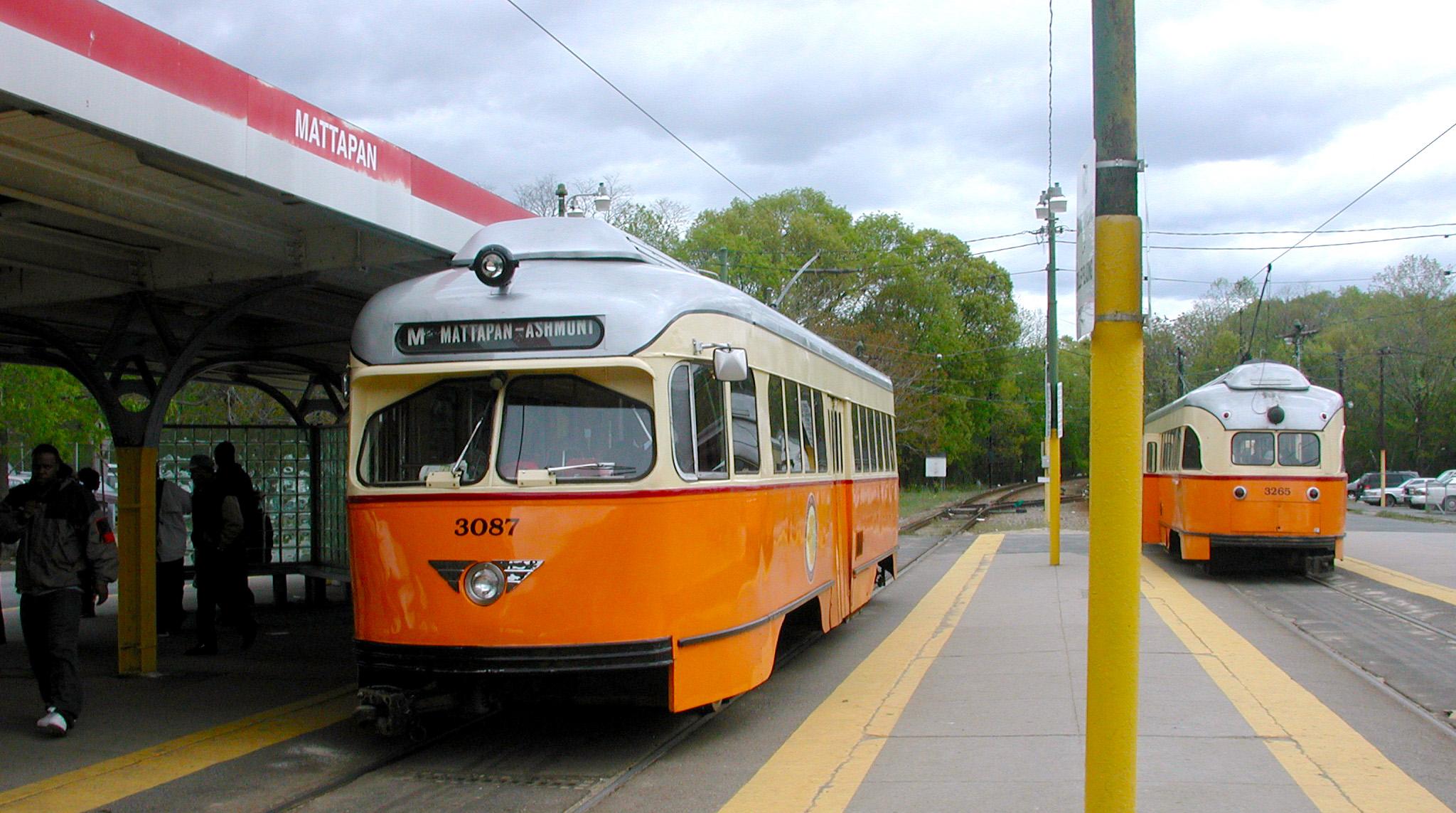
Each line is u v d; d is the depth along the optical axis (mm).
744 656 7930
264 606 15945
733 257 45750
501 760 7484
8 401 26219
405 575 7098
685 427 7426
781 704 9242
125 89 6332
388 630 7129
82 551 8125
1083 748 7418
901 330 55156
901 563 22594
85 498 8195
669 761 7480
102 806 6422
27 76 5758
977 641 12125
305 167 7777
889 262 55406
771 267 46219
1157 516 22734
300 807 6469
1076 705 8703
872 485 13961
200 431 15180
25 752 7586
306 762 7383
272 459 15328
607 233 8500
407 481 7316
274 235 9344
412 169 9039
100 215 7824
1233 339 67500
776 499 8875
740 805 6426
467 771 7223
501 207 10586
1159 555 23547
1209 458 18625
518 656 6883
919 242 57688
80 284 9789
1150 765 6949
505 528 6973
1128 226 4336
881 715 8688
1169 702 8734
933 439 57688
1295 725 7992
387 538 7176
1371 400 70250
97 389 10023
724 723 8578
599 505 7020
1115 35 4391
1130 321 4320
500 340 7316
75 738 7965
